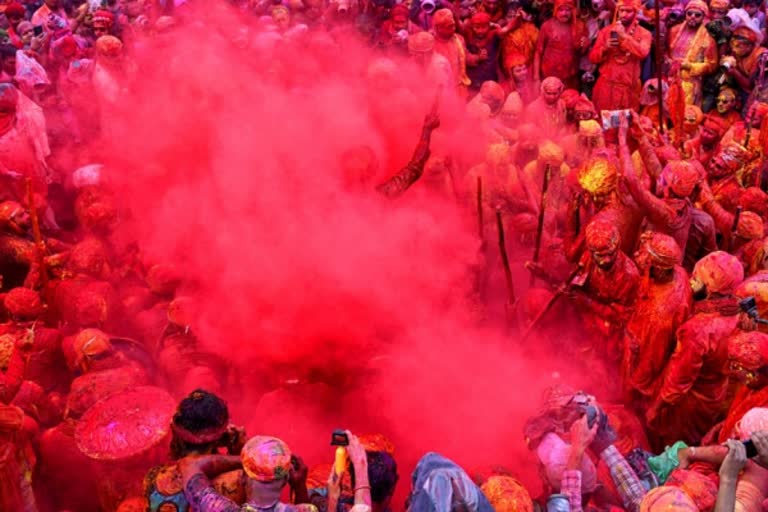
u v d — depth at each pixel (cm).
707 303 589
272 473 378
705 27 1080
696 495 433
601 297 636
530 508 434
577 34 1129
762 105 926
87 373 597
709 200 736
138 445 475
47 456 585
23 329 655
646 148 701
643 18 1135
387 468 446
